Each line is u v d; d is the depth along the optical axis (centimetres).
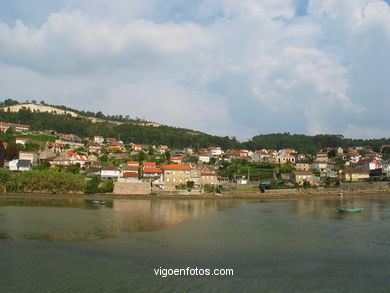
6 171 10062
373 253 3331
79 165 13750
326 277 2633
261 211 6631
